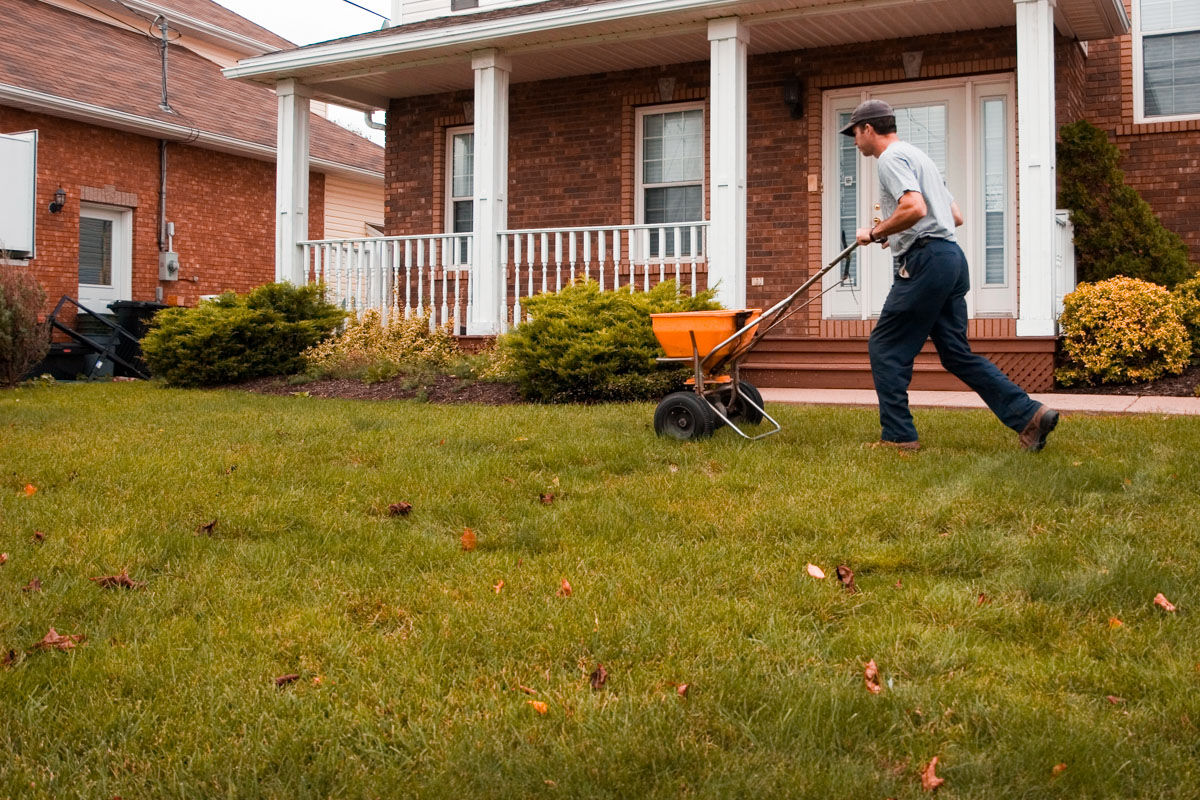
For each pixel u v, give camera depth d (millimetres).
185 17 20391
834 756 2391
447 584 3699
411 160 14023
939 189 5738
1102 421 6656
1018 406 5656
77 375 14578
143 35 19797
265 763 2422
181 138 16750
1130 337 8797
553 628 3215
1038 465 5141
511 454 6035
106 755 2475
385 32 12062
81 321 15570
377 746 2510
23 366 11523
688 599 3461
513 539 4250
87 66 16859
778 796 2209
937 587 3506
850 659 2977
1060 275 9898
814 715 2559
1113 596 3389
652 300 9203
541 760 2381
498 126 11359
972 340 9352
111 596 3596
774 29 10641
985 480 4820
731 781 2250
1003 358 9242
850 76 11234
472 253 11516
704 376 6652
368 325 11539
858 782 2244
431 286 11906
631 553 4023
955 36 10789
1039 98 9000
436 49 11383
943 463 5305
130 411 8484
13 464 5770
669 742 2457
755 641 3086
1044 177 9023
